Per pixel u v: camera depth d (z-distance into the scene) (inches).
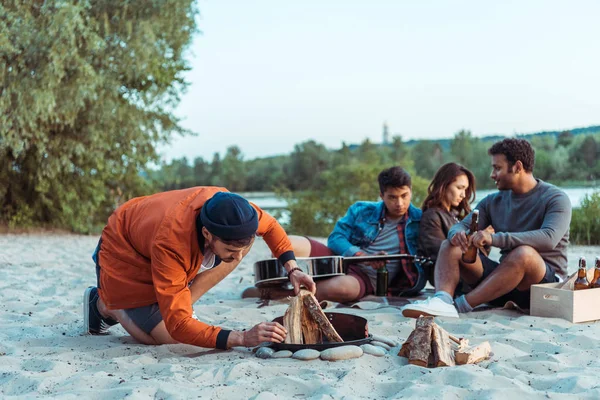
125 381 96.7
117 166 505.4
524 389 91.3
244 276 240.8
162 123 513.0
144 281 116.3
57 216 514.3
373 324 143.3
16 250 341.7
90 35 423.8
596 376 99.0
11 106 416.5
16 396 89.7
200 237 106.6
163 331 120.1
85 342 126.0
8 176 496.1
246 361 106.6
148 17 473.1
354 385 95.0
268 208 582.6
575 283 147.7
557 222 152.2
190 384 95.4
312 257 174.4
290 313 117.6
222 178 1365.7
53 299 179.0
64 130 474.3
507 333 131.0
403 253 183.9
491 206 169.0
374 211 188.4
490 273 158.2
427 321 110.7
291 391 93.6
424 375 98.7
